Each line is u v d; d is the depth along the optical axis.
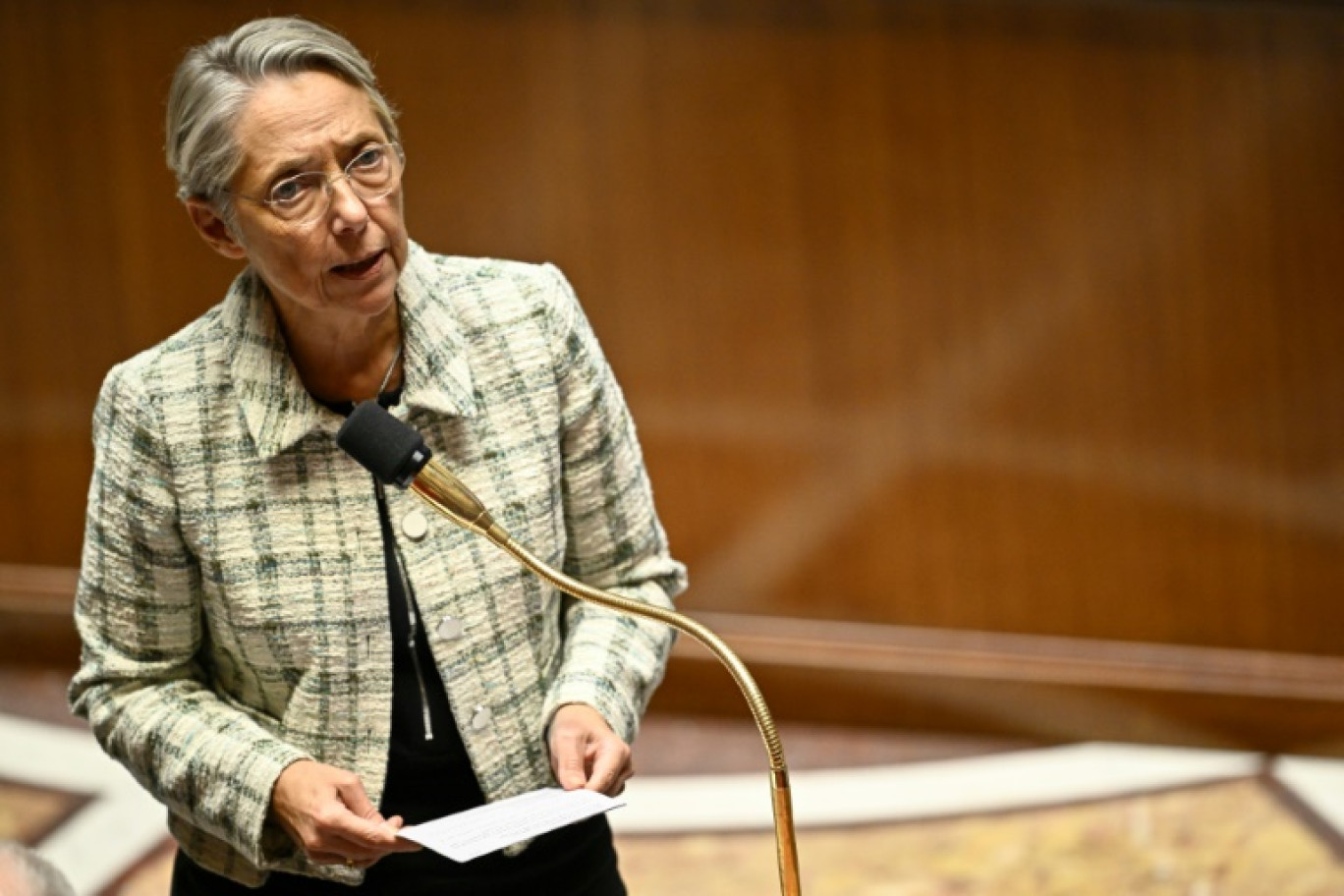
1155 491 16.16
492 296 7.39
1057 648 16.73
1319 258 15.26
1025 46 15.48
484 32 16.34
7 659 18.70
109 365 17.80
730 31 16.02
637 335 16.81
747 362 16.72
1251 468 15.85
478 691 7.27
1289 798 15.64
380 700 7.20
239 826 6.96
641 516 7.84
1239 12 14.89
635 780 16.48
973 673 16.91
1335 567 15.90
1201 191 15.38
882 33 15.75
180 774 7.11
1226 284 15.52
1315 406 15.57
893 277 16.25
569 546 7.81
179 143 6.73
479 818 6.75
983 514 16.62
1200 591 16.28
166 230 17.39
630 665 7.57
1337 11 14.70
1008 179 15.79
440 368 7.15
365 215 6.64
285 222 6.62
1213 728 16.52
